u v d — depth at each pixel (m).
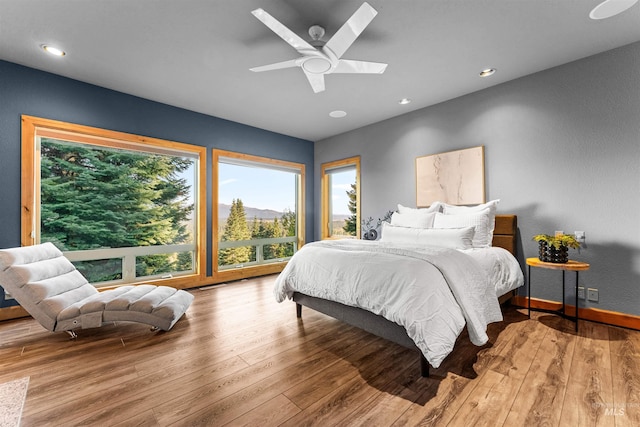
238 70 2.91
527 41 2.43
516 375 1.72
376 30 2.27
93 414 1.40
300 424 1.34
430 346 1.55
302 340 2.26
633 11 2.05
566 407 1.42
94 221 3.43
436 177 3.74
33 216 2.88
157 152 3.72
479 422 1.33
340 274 2.14
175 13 2.08
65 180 3.25
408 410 1.42
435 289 1.71
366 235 4.54
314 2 1.97
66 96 3.04
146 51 2.57
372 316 1.97
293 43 1.93
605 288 2.56
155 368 1.84
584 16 2.12
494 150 3.25
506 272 2.71
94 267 3.40
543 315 2.77
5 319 2.70
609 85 2.54
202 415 1.40
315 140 5.56
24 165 2.81
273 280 4.47
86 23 2.18
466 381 1.67
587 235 2.65
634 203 2.43
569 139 2.75
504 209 3.17
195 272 4.11
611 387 1.58
